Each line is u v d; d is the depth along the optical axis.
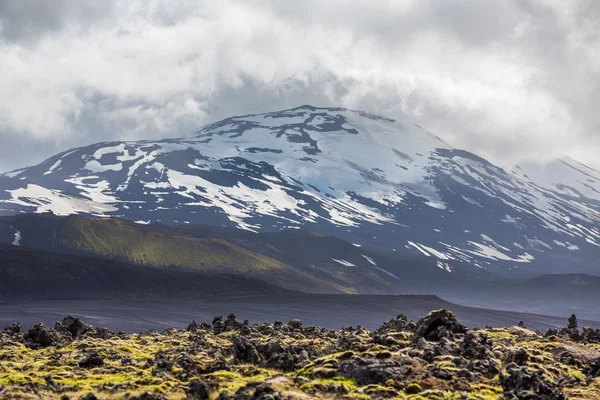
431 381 76.81
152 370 88.50
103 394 73.31
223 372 84.12
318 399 67.25
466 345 93.38
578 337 132.38
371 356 84.31
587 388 79.19
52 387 77.38
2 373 88.00
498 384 78.00
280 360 89.81
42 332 127.06
